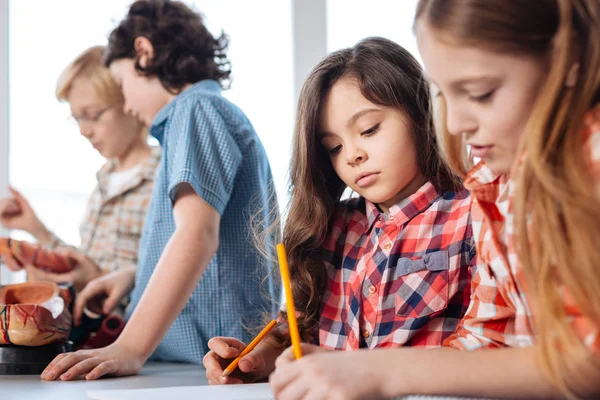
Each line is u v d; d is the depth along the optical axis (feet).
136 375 3.92
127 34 5.02
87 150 7.51
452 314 3.40
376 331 3.49
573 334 2.13
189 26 5.08
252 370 3.42
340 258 3.75
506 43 2.25
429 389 2.22
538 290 2.25
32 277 5.68
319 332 3.69
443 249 3.44
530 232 2.39
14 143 7.53
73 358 3.76
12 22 7.54
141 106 5.05
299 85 7.11
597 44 2.27
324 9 7.14
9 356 4.00
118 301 5.41
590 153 2.22
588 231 2.15
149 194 6.46
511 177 2.55
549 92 2.25
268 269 4.75
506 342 2.91
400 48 3.51
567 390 2.12
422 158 3.44
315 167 3.61
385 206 3.64
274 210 4.65
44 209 7.52
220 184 4.38
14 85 7.54
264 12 7.22
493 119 2.34
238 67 7.16
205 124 4.56
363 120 3.36
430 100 3.41
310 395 2.23
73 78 6.38
